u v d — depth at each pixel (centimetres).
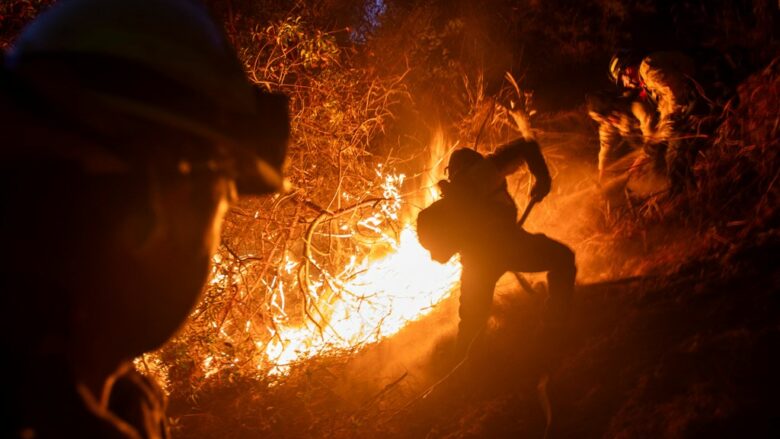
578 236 675
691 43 980
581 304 534
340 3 931
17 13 615
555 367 469
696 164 643
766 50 746
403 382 548
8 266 91
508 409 445
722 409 355
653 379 404
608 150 740
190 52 106
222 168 110
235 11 755
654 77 650
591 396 421
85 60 101
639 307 492
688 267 518
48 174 94
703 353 403
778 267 464
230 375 577
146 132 101
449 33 1016
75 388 94
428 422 479
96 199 96
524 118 561
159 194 99
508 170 503
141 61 103
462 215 495
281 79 685
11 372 89
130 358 108
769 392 357
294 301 734
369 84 820
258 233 664
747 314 425
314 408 537
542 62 1084
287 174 666
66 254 94
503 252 500
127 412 117
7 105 95
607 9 1068
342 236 676
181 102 104
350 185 721
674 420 365
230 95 111
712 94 654
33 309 91
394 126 892
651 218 630
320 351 608
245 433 516
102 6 105
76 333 96
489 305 518
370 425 496
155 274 102
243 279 629
